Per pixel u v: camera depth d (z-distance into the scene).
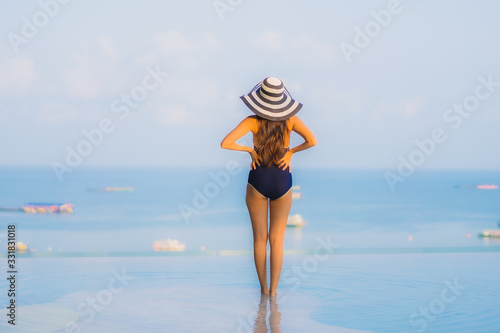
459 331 3.76
